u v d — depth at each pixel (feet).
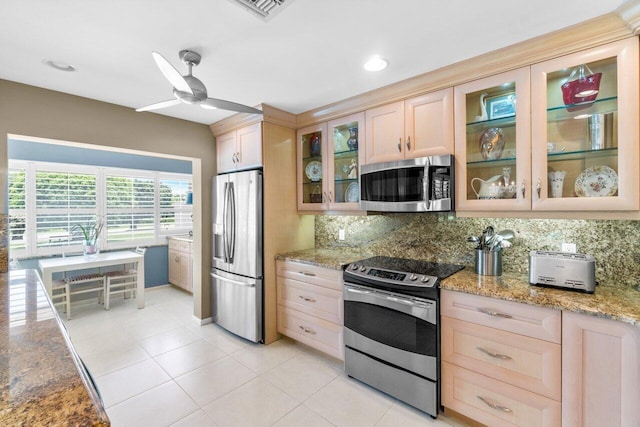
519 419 5.31
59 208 13.26
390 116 7.77
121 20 4.91
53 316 4.05
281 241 10.08
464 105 6.57
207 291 11.27
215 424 6.15
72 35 5.33
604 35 4.97
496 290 5.57
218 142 11.21
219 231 10.73
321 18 4.91
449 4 4.56
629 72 4.83
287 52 6.00
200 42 5.61
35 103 7.47
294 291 9.36
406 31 5.28
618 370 4.40
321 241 11.09
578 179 5.53
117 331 10.64
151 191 16.05
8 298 4.89
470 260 7.63
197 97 6.05
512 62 5.88
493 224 7.26
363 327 7.33
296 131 10.43
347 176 9.22
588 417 4.66
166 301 14.02
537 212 5.82
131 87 7.59
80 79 7.11
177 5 4.54
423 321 6.30
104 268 14.29
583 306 4.67
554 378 4.94
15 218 12.25
